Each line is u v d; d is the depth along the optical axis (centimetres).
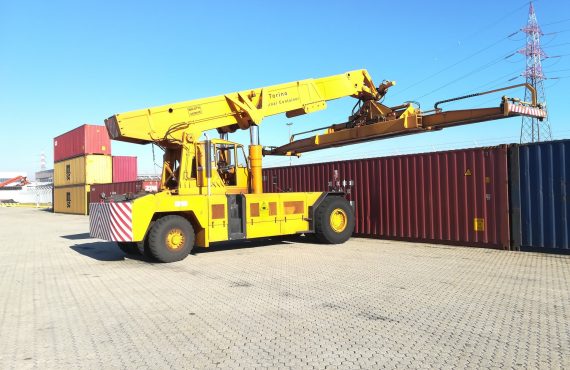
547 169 1033
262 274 846
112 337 505
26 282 840
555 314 558
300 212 1241
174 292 718
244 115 1165
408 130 1114
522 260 957
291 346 462
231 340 485
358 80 1291
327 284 747
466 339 472
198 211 1056
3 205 6475
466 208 1170
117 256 1154
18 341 498
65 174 4012
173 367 415
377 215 1385
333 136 1288
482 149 1141
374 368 402
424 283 743
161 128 1071
